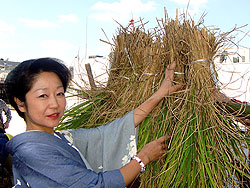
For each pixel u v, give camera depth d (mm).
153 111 1430
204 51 1417
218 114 1374
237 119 1373
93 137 1268
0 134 1216
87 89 1762
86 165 1110
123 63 1674
